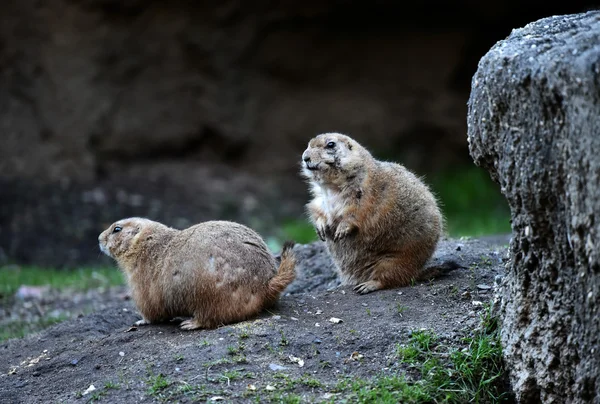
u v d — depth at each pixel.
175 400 9.54
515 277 9.74
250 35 29.92
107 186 27.11
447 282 12.34
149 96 29.12
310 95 31.05
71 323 13.52
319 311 11.67
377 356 10.28
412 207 12.37
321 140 12.52
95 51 27.95
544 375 9.13
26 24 27.22
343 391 9.55
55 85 27.47
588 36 8.62
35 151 27.22
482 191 28.45
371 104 30.98
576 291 8.48
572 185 8.09
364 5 29.89
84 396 10.01
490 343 10.14
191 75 29.69
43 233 23.48
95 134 28.11
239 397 9.47
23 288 18.20
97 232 23.80
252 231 11.70
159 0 28.84
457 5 30.09
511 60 9.00
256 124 30.61
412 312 11.33
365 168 12.47
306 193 29.50
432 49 30.78
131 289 11.71
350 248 12.77
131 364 10.56
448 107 30.84
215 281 10.96
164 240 11.64
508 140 9.12
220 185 28.67
